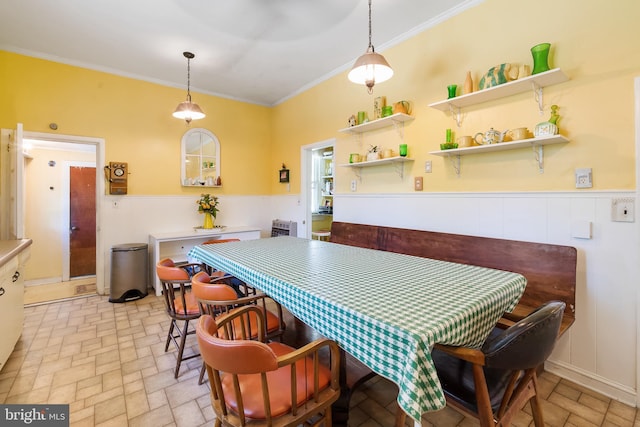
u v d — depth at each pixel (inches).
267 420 39.2
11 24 106.2
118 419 63.5
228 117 179.9
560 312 42.1
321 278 58.7
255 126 191.2
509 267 84.2
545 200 80.6
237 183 184.4
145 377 78.0
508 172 87.9
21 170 107.9
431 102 106.2
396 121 115.6
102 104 141.0
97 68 139.1
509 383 41.5
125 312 120.9
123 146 146.7
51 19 103.2
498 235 89.7
